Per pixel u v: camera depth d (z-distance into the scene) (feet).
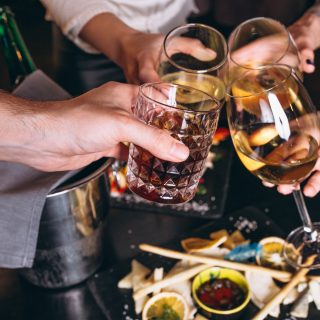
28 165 2.32
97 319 2.51
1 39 2.88
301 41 2.92
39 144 2.17
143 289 2.51
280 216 2.93
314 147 2.23
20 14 5.15
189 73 2.42
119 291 2.60
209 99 2.07
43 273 2.55
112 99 2.17
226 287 2.56
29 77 2.73
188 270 2.56
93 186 2.36
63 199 2.28
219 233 2.80
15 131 2.14
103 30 3.18
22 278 2.67
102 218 2.52
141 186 2.17
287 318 2.44
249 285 2.50
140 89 2.03
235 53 2.60
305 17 3.07
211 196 3.06
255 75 2.39
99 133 2.05
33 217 2.24
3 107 2.17
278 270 2.60
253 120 2.22
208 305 2.48
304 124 2.22
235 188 3.11
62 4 3.31
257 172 2.34
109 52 3.16
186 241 2.78
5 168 2.39
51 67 4.28
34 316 2.51
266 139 2.21
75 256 2.53
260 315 2.39
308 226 2.69
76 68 3.70
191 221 2.94
